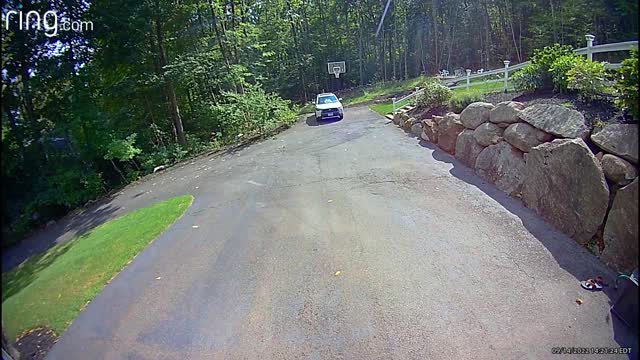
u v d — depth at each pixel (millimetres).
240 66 18031
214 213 6824
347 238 5086
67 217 6398
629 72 4211
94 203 8750
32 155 3139
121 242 5395
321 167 9008
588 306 3305
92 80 11734
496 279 3826
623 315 3020
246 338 3355
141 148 13133
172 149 14312
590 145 4645
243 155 12164
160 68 15320
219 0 18750
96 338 3412
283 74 30953
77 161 8898
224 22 19094
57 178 6355
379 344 3117
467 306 3465
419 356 2945
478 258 4238
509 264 4062
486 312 3363
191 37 16703
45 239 3197
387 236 5004
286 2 31172
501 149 6258
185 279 4477
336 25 35312
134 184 10898
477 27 30141
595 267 3852
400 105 16250
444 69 32344
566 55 6668
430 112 11094
